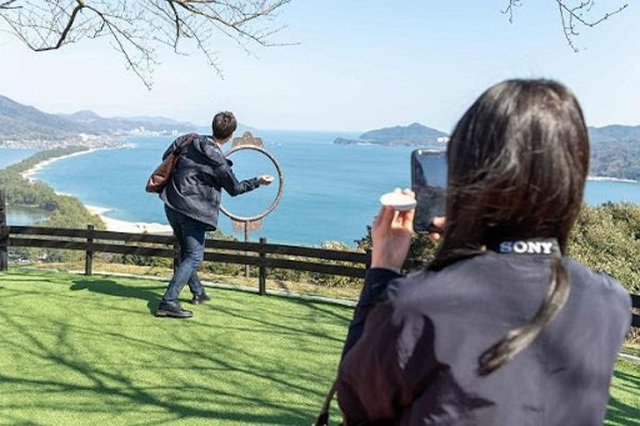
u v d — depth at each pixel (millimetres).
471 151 953
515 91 953
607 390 987
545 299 899
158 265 9516
